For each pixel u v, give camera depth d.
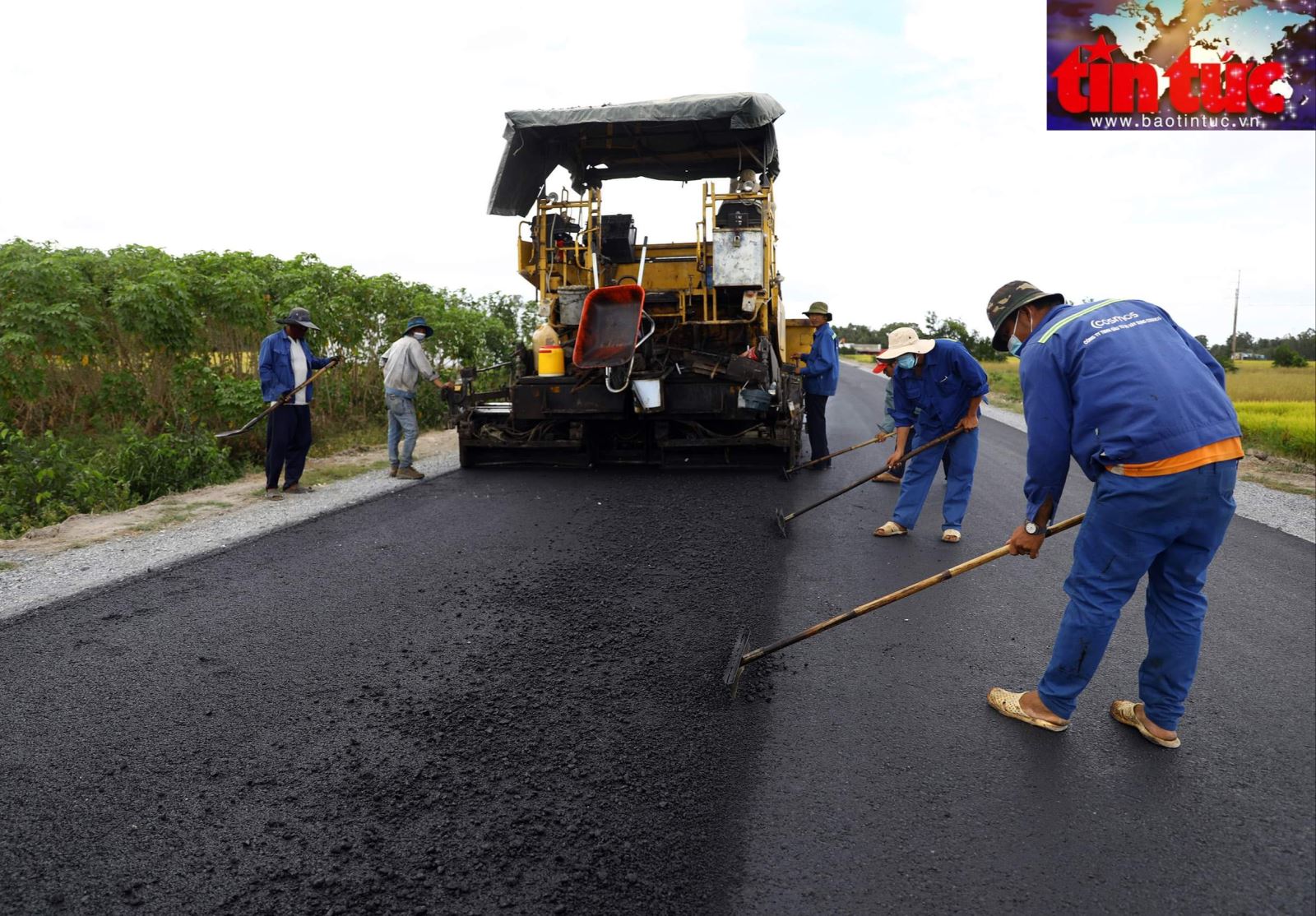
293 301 10.71
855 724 2.93
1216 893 2.06
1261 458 10.41
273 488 6.94
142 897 1.99
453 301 15.60
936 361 5.23
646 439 8.43
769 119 7.43
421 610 4.06
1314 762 2.71
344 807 2.38
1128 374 2.57
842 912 1.96
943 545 5.39
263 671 3.32
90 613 3.96
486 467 8.55
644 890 2.03
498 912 1.95
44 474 6.58
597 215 8.21
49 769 2.56
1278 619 4.12
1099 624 2.70
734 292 8.11
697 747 2.75
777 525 5.77
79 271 9.09
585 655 3.51
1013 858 2.19
